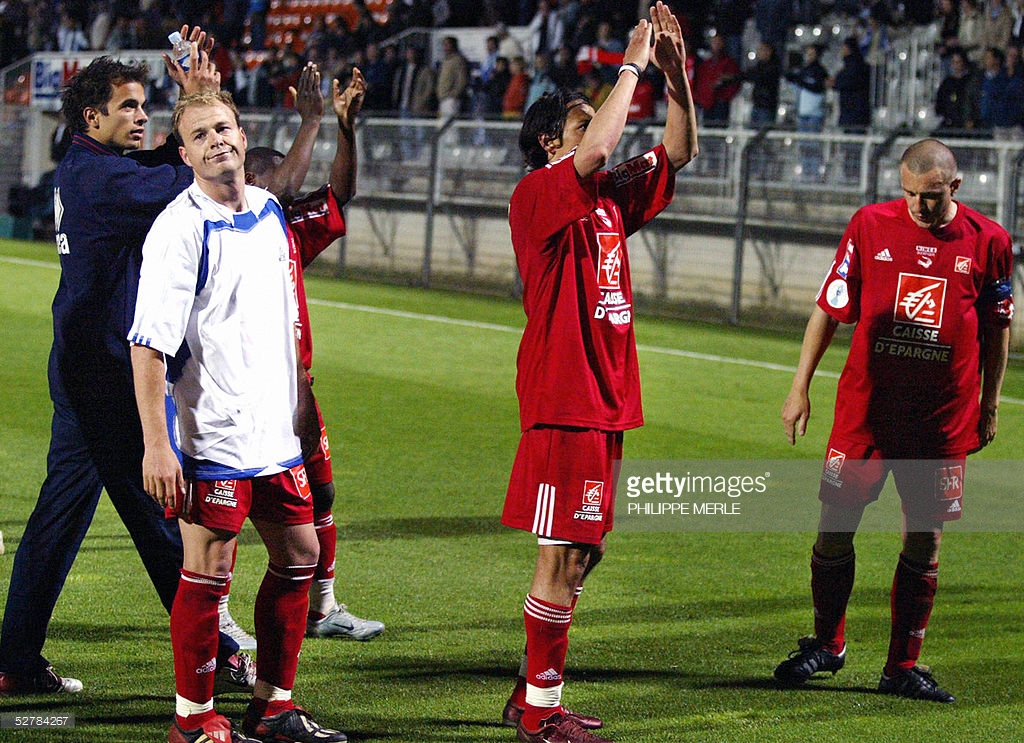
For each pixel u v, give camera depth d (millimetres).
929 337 10211
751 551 14672
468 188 38000
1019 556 14812
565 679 10594
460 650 11180
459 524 15219
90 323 9594
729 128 36375
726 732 9578
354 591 12734
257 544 14117
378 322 30906
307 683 10352
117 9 55656
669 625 12047
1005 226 30031
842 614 10727
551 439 9172
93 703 9750
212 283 8453
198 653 8695
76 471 9836
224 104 8508
